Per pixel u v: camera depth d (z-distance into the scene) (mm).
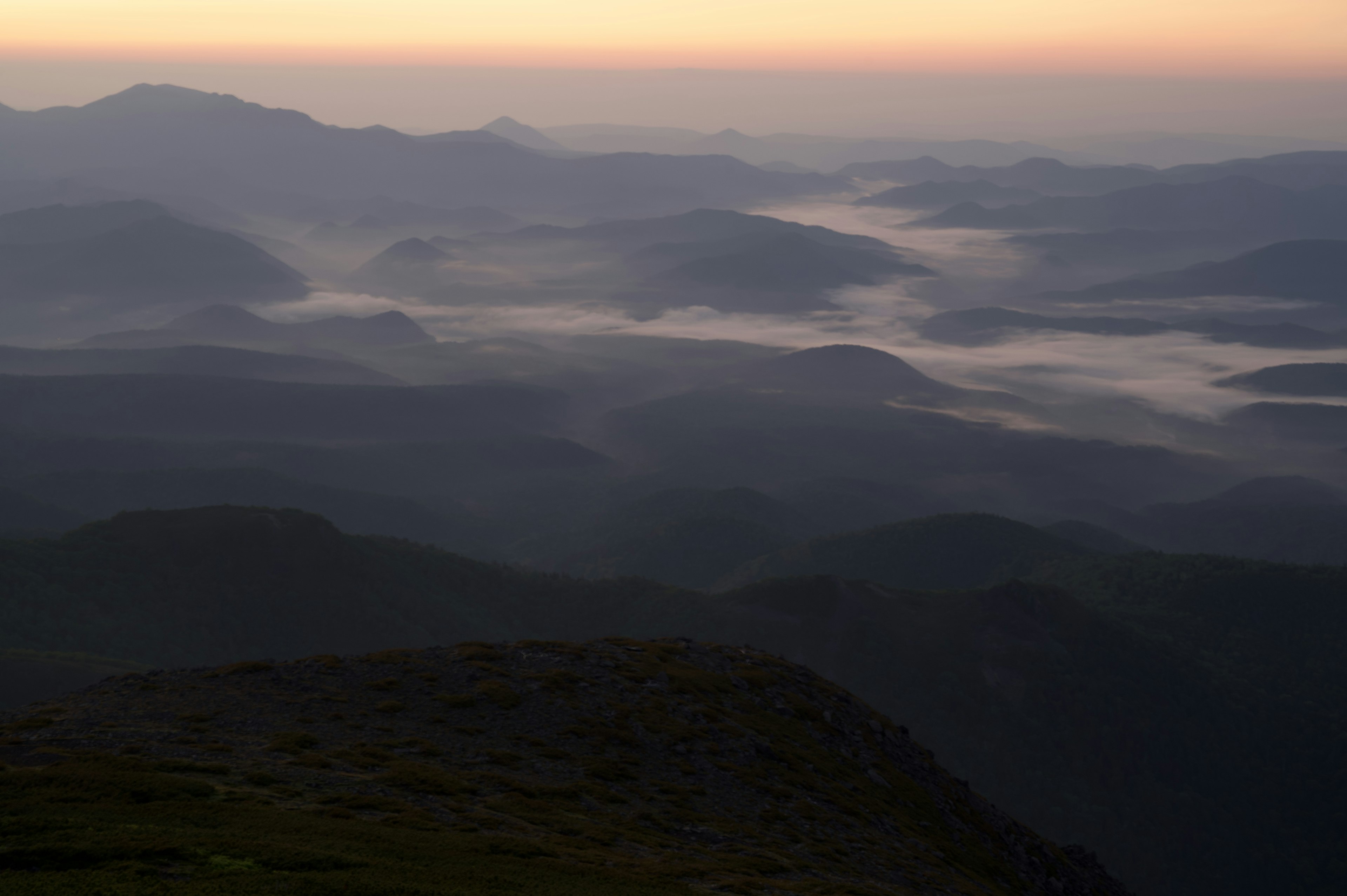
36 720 39938
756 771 52719
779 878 35844
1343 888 177500
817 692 73125
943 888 44250
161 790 30391
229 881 23094
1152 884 175250
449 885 25312
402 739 43969
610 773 45562
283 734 41625
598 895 26938
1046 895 57781
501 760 43938
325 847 26969
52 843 24391
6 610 168625
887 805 57156
